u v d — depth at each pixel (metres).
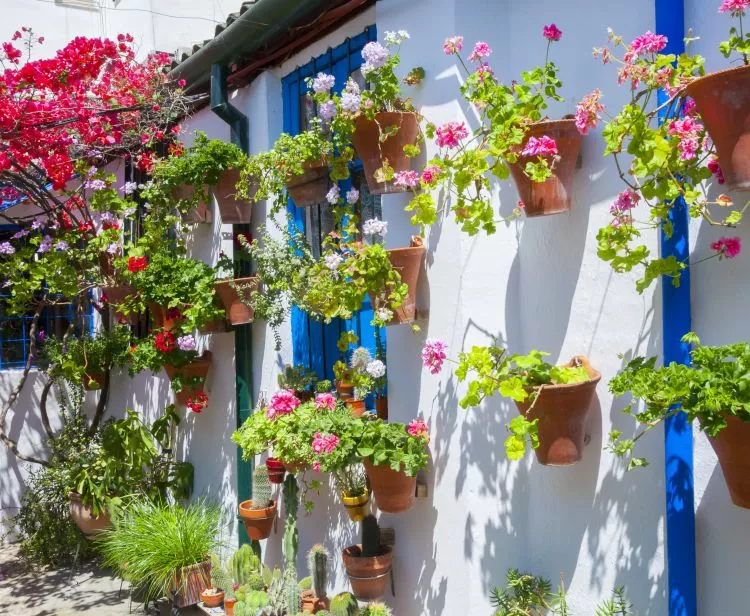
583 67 3.09
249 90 5.31
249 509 4.78
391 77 3.48
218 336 5.68
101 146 6.11
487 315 3.41
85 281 6.32
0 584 6.33
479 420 3.38
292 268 4.55
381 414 4.12
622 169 2.92
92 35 9.37
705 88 2.28
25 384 7.85
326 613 3.79
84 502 6.07
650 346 2.82
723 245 2.47
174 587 4.91
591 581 3.07
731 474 2.29
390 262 3.46
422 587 3.66
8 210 8.76
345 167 3.92
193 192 5.43
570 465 3.14
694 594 2.65
